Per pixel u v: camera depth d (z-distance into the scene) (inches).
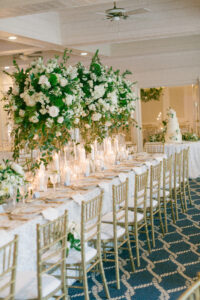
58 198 154.7
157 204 207.5
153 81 448.5
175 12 284.4
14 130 158.6
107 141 251.1
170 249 188.1
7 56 429.1
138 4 285.6
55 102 146.3
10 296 93.4
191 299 61.2
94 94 181.2
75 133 188.1
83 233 125.5
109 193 193.5
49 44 307.3
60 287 110.0
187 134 403.5
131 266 169.8
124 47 410.6
